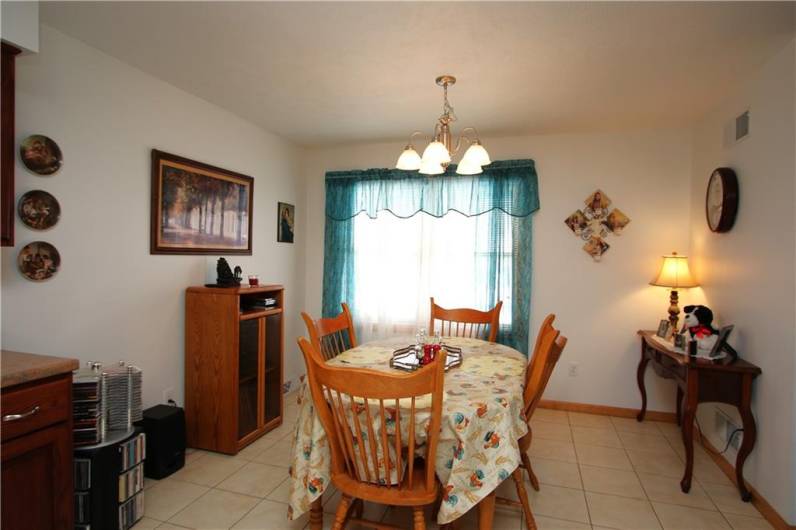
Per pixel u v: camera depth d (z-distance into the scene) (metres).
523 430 1.70
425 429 1.53
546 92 2.58
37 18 1.60
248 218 3.25
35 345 1.89
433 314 3.09
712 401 2.22
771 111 2.09
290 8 1.75
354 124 3.29
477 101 2.74
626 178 3.32
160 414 2.34
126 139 2.29
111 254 2.22
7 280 1.79
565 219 3.44
